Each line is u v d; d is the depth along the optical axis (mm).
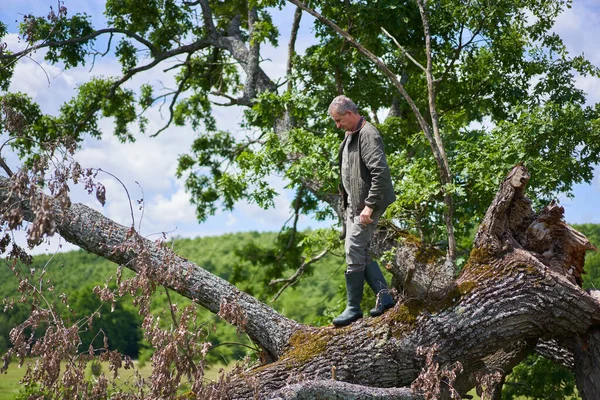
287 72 10344
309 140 8344
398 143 9938
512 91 10133
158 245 3904
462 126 8586
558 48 9789
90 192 3498
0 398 5207
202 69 14125
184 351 3850
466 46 9539
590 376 5066
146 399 3787
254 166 8633
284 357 5215
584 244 5223
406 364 5020
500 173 7449
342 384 4328
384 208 5082
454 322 4988
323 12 9742
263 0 9938
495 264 5148
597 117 9289
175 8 12898
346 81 10219
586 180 8625
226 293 5777
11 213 3348
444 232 7973
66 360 3787
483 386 4820
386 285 5344
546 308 4969
